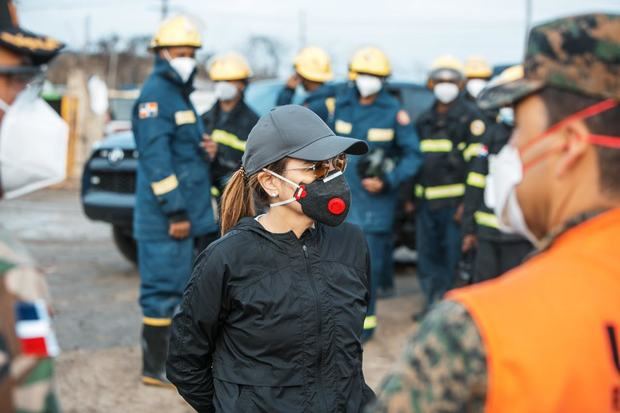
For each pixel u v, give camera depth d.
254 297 2.22
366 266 2.44
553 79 1.15
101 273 7.16
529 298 1.09
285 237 2.30
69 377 4.39
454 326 1.09
